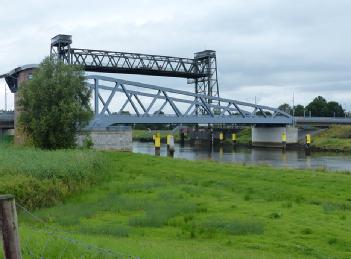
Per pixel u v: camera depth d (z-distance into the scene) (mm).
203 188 28422
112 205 23922
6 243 6613
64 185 26469
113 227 18328
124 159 45438
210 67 114938
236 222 18422
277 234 16828
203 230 17906
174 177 33875
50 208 23703
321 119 126688
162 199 25047
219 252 13797
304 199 24000
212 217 19938
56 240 11102
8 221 6613
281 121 116125
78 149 46594
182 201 24000
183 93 95375
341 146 103562
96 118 79438
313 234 16641
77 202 25656
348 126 125062
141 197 26047
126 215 21812
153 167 39719
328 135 122000
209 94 115562
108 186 29844
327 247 15086
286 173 32312
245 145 128250
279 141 119250
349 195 24547
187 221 19531
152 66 107375
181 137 137000
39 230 13664
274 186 27656
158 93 90875
